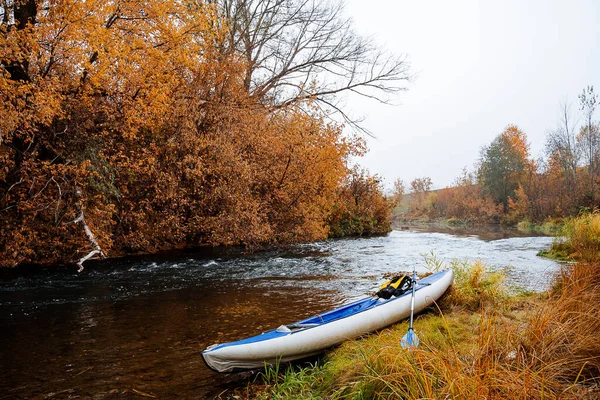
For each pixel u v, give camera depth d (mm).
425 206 63000
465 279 7680
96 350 5551
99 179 12102
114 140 13141
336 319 5277
